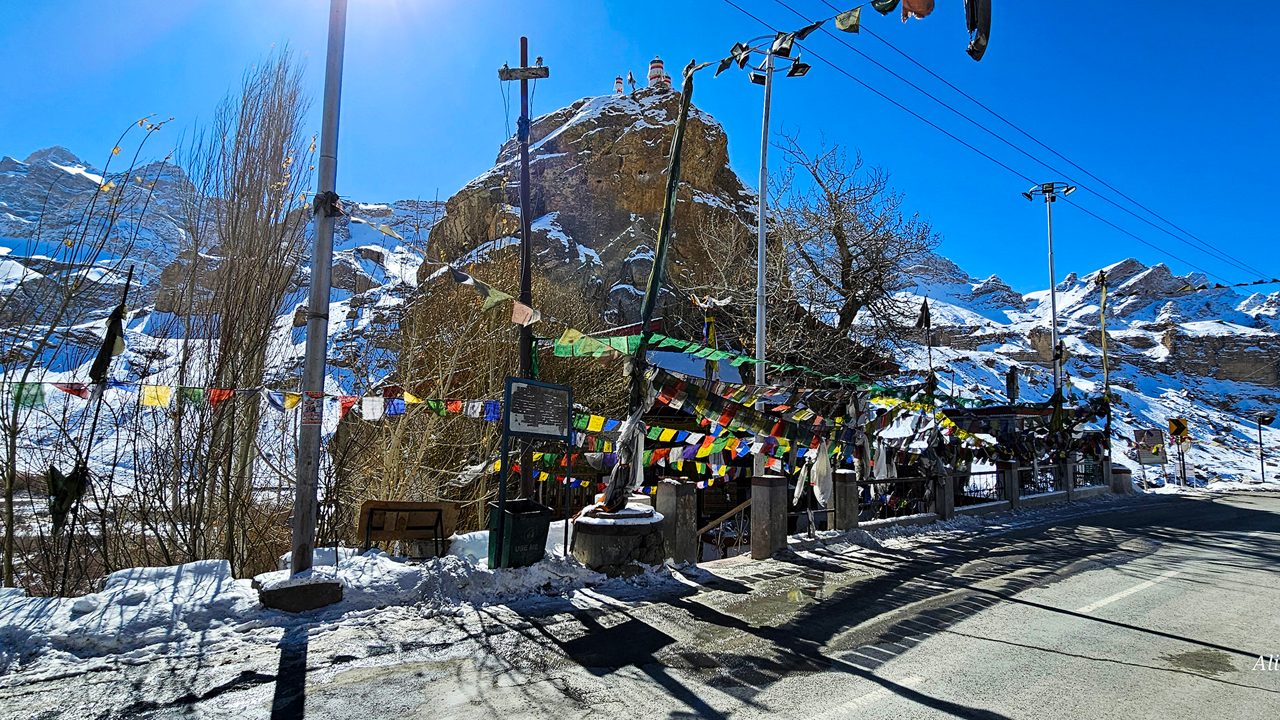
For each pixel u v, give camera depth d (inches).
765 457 443.5
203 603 229.9
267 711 167.8
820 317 888.3
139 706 167.8
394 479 422.0
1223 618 278.4
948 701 183.2
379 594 255.6
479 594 272.8
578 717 168.9
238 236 399.2
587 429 346.3
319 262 264.7
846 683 196.1
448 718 166.6
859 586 325.4
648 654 219.0
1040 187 1039.6
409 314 646.5
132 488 334.6
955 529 534.0
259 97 426.3
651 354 649.6
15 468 309.1
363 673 193.6
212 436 352.5
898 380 1057.5
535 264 757.9
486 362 559.5
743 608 279.0
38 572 313.9
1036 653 227.0
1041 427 823.1
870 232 871.1
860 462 470.9
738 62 429.7
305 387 262.5
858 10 281.7
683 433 376.5
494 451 482.6
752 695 185.8
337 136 269.6
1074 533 528.1
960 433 618.8
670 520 353.7
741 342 799.7
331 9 273.4
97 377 251.3
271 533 401.1
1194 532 546.3
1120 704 183.2
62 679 180.5
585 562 317.7
